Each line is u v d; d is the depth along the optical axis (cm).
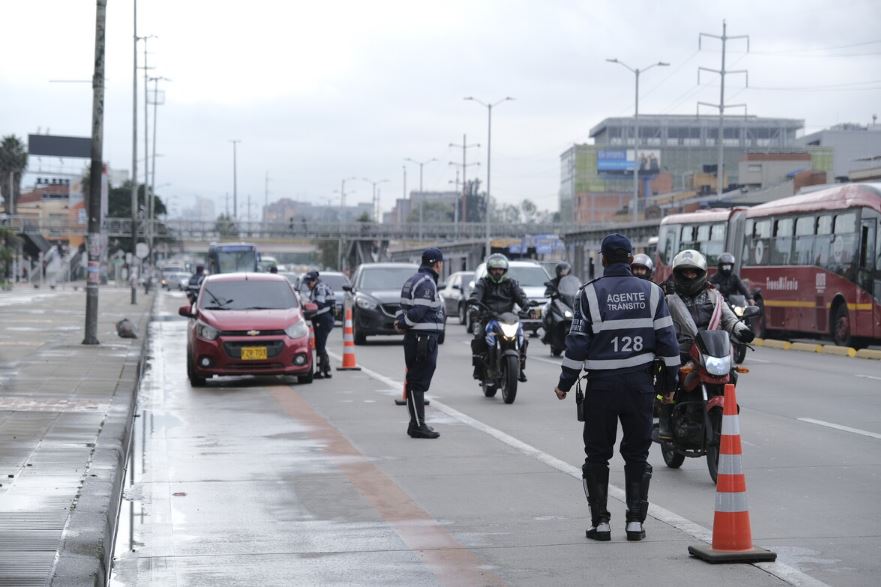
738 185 19700
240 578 1212
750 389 3125
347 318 3834
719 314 1844
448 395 3019
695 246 6425
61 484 1560
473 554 1310
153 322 7225
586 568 1242
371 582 1194
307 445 2150
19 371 3334
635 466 1378
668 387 1379
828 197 5006
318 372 3519
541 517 1508
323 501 1619
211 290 3412
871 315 4597
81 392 2775
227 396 3020
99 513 1369
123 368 3441
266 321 3244
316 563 1274
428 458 1992
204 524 1474
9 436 2025
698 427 1780
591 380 1367
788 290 5328
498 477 1803
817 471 1838
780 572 1212
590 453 1386
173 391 3158
